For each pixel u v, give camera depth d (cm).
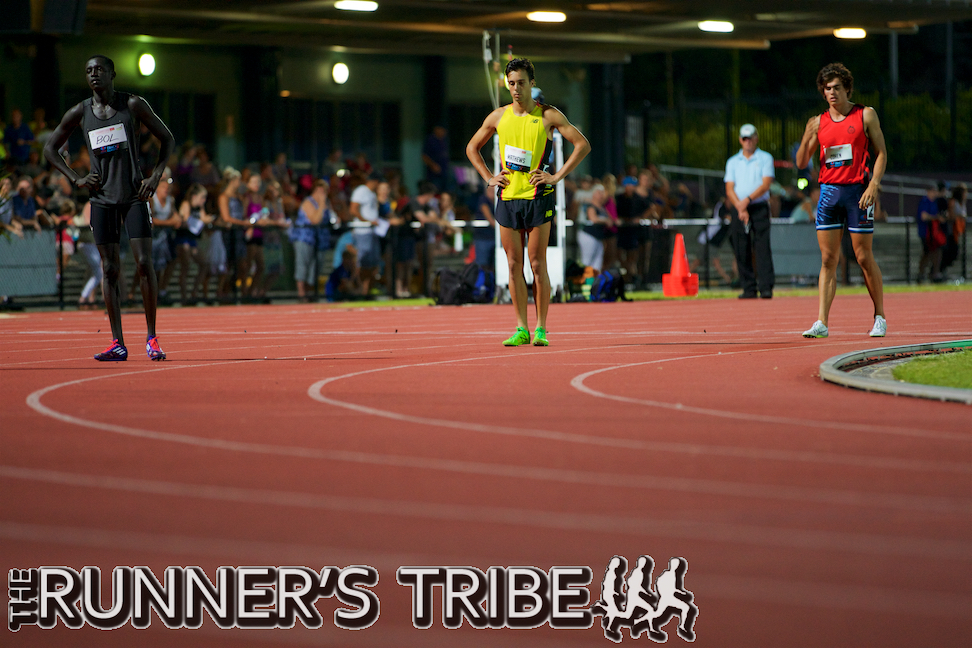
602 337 1845
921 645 480
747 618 511
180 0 3416
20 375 1355
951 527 645
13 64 3772
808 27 4044
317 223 3209
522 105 1667
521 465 814
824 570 571
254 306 3031
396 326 2186
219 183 3319
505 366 1398
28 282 2878
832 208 1750
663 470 795
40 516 687
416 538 635
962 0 3716
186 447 887
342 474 790
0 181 2858
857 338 1762
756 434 923
